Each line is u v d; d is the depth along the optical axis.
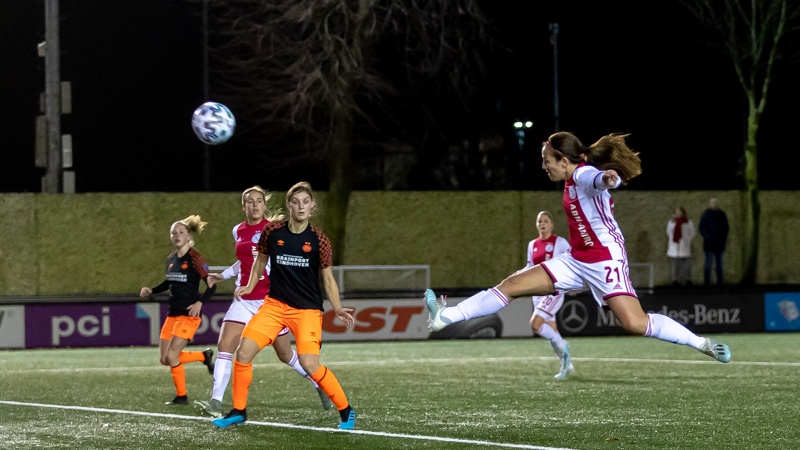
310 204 10.45
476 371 18.34
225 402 13.91
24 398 14.54
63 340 25.42
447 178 43.72
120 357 22.66
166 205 34.41
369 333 26.86
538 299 17.00
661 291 30.08
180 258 13.66
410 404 13.45
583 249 10.46
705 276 35.78
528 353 22.72
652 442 10.20
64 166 29.23
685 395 14.39
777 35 38.00
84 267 33.72
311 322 10.61
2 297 30.25
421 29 35.41
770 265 40.25
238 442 10.17
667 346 24.47
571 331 27.92
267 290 12.39
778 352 22.34
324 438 10.40
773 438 10.48
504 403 13.52
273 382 16.59
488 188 44.25
